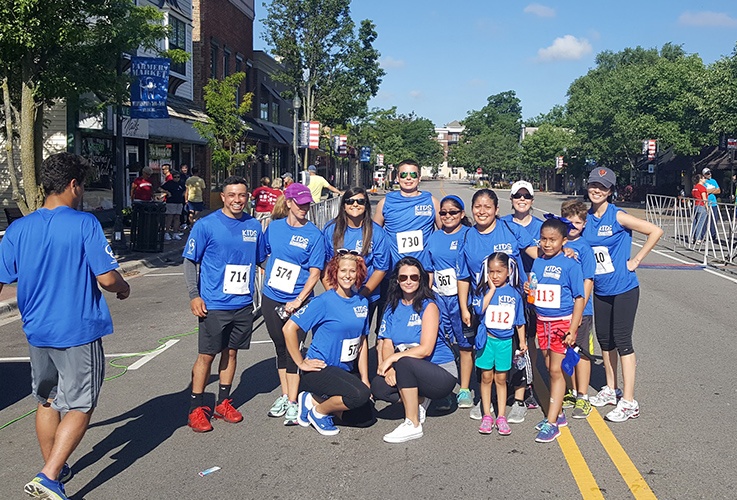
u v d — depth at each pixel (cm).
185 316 1138
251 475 529
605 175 647
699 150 4056
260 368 832
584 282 621
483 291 618
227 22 3666
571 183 7631
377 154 7488
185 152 3109
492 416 634
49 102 1591
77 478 525
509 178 11138
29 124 1483
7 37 1348
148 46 1691
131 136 2391
